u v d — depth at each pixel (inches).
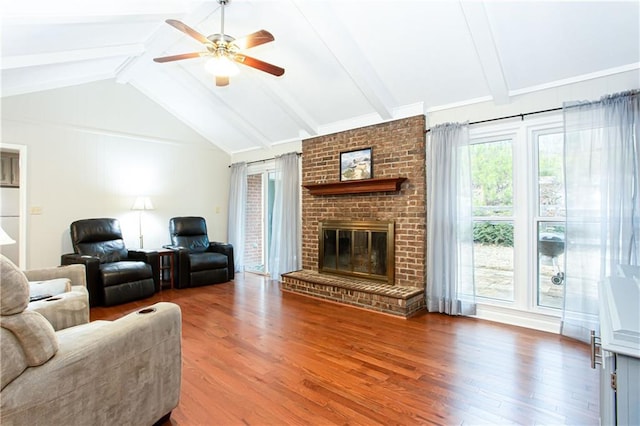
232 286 200.7
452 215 142.3
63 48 137.0
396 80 146.0
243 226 251.6
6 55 124.8
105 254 181.9
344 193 177.5
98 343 56.2
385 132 165.2
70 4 101.3
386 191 163.8
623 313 42.8
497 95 131.8
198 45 157.6
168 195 233.6
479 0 100.7
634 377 34.8
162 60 119.2
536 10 102.2
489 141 141.9
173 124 235.6
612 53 108.0
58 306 90.2
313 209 200.1
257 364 97.7
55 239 185.8
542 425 70.2
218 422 71.3
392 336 119.3
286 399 79.8
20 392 46.1
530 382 87.4
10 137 171.2
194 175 247.9
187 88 202.5
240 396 81.0
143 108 220.1
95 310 152.3
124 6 114.1
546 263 129.9
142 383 64.0
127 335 61.1
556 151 127.2
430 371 93.4
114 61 177.8
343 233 181.5
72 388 52.0
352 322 134.2
